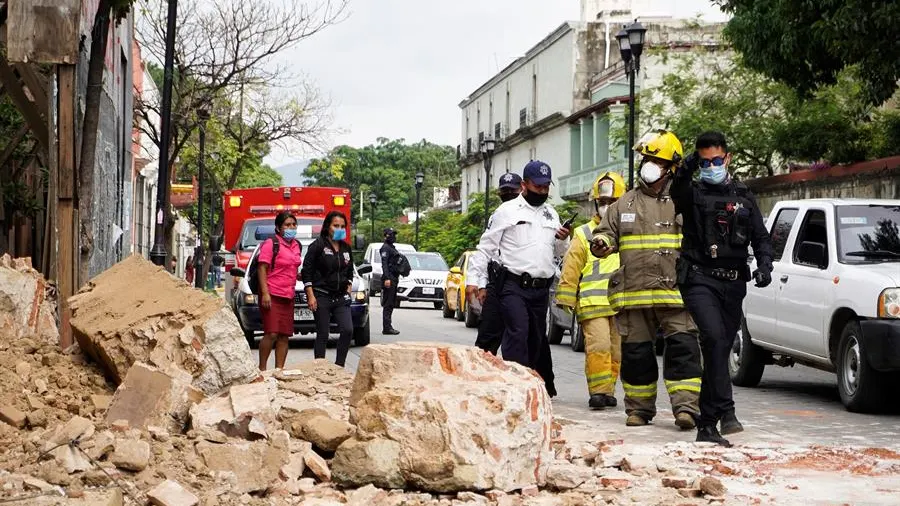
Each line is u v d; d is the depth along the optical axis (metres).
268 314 13.34
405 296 36.69
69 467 6.21
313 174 130.12
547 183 10.82
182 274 67.44
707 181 9.36
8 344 9.39
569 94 59.31
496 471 6.84
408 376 7.09
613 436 9.80
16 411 7.41
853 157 25.98
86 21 16.91
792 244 13.61
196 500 5.97
